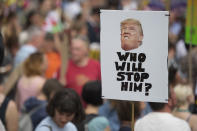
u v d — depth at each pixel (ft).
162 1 97.04
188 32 61.77
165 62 39.47
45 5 111.96
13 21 90.22
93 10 111.55
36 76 63.67
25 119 55.88
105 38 40.22
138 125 46.09
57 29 97.14
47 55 80.23
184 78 61.05
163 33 39.19
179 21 102.01
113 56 40.29
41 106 55.47
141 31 39.52
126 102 52.31
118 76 40.47
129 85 40.32
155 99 40.04
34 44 82.48
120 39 39.93
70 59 75.00
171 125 44.68
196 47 64.18
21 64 68.03
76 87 71.10
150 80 39.93
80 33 95.09
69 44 78.84
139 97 40.29
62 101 44.60
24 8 123.13
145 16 39.29
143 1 100.89
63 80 71.41
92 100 52.24
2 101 49.42
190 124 51.03
